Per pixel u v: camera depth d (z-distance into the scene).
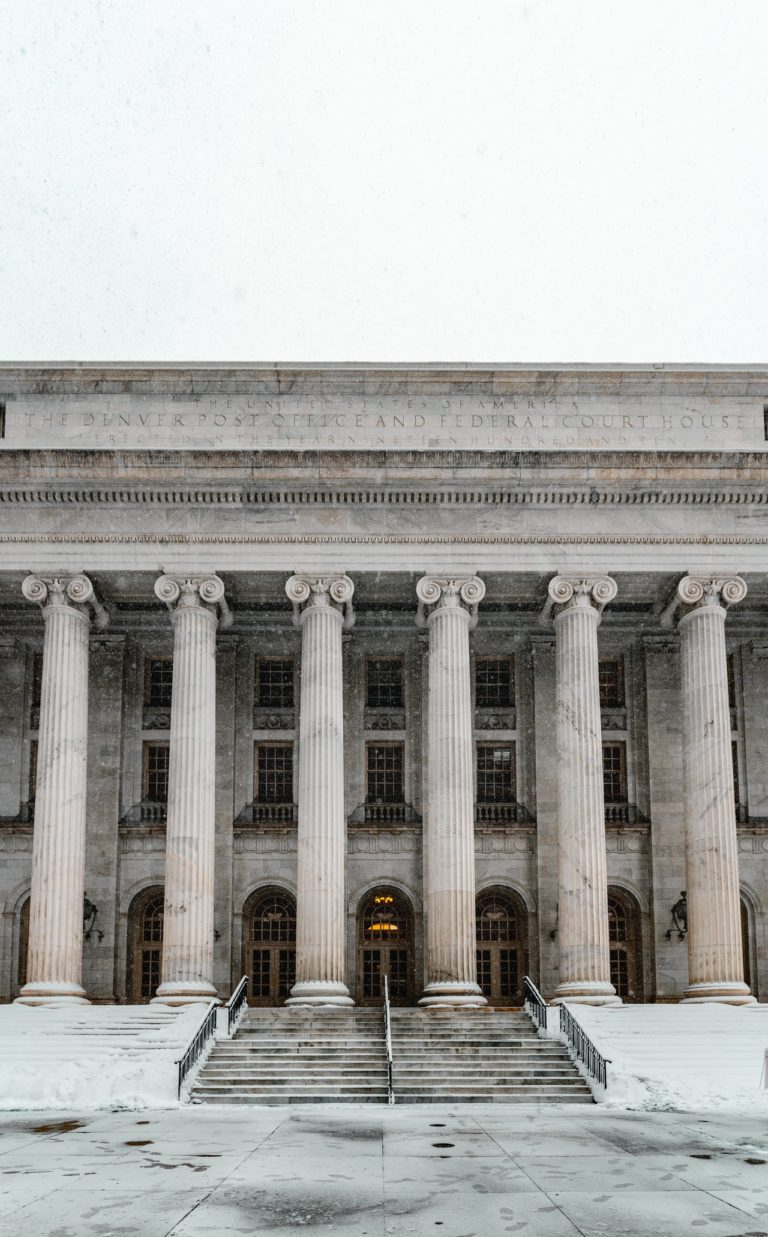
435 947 38.59
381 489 40.56
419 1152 17.84
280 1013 34.28
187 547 40.59
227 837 45.78
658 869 45.88
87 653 41.38
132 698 47.34
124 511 40.78
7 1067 27.78
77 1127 21.55
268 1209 13.28
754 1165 16.45
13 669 47.03
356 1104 27.12
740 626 47.75
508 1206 13.51
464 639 40.41
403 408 42.09
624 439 42.06
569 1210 13.27
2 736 46.50
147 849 45.81
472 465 40.19
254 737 47.31
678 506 41.09
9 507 40.78
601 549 40.81
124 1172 15.84
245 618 46.62
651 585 42.22
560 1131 20.72
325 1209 13.30
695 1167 16.28
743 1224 12.48
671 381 42.19
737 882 39.25
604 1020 34.53
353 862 45.91
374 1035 32.56
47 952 38.00
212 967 41.59
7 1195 14.09
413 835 46.09
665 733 46.97
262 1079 28.62
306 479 40.22
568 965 38.47
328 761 39.50
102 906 44.97
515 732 47.59
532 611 47.03
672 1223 12.55
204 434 41.69
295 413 41.94
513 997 45.44
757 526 41.12
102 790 45.97
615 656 48.50
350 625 43.34
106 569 40.44
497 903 46.41
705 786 39.72
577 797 39.31
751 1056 30.70
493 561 40.72
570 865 39.03
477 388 42.12
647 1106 25.75
